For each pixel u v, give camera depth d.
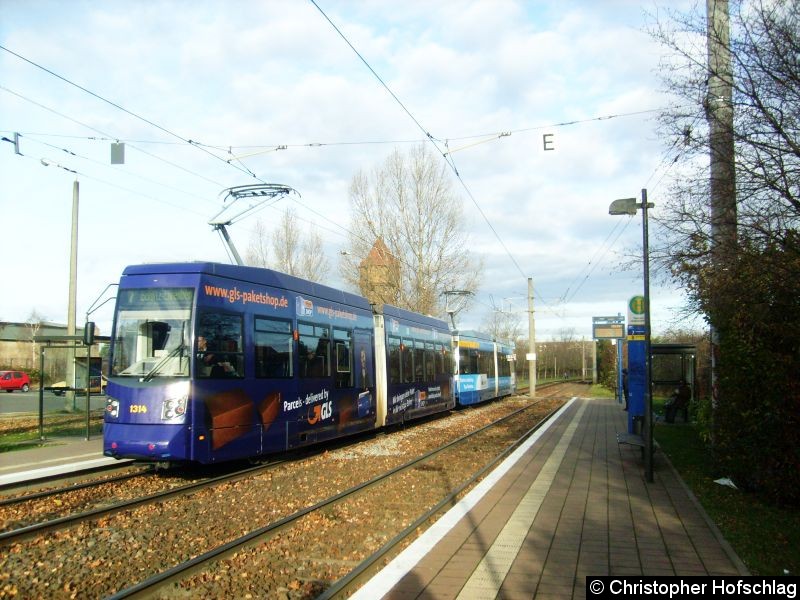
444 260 36.66
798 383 8.26
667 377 27.19
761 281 8.35
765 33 7.93
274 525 7.80
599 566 6.03
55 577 6.29
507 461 12.68
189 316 10.82
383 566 6.49
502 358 38.72
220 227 17.08
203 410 10.68
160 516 8.73
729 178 8.48
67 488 10.29
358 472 12.40
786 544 6.70
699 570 5.89
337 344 15.36
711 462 11.66
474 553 6.46
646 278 10.65
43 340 16.14
